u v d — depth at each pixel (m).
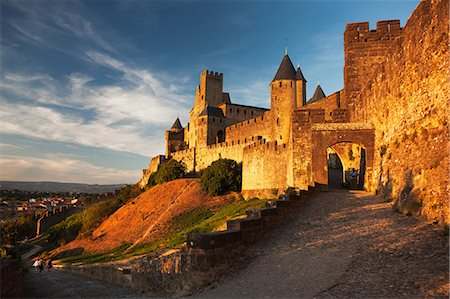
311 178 26.42
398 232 13.09
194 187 60.53
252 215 16.47
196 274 12.17
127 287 18.05
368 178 24.62
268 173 48.00
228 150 71.25
